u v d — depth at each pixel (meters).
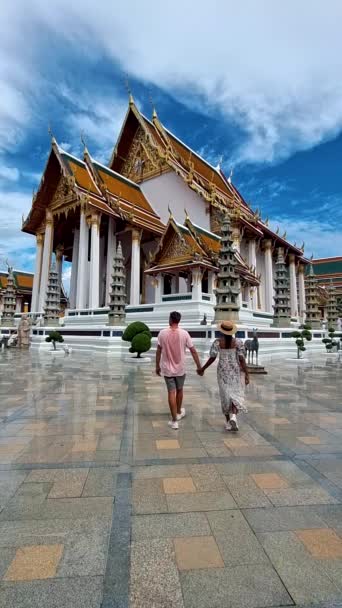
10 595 1.93
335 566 2.19
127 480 3.40
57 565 2.17
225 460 3.94
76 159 33.50
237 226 32.25
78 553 2.29
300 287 47.19
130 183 38.19
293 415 6.04
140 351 14.88
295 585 2.03
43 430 5.06
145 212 35.34
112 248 33.84
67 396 7.53
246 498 3.05
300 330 22.62
